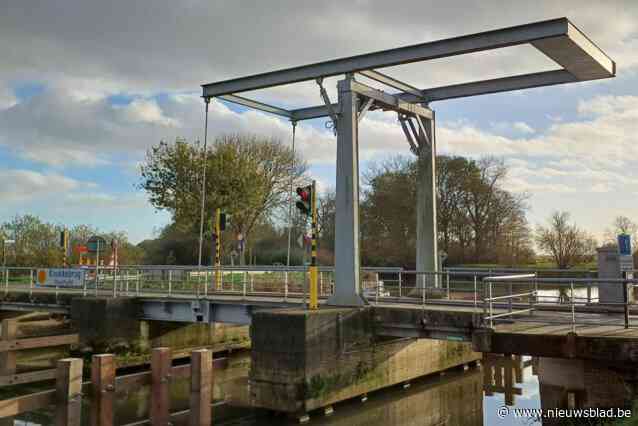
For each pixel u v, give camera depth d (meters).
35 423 14.95
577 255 50.25
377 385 17.09
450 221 49.31
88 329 21.16
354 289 16.98
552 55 14.81
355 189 17.19
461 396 19.23
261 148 42.03
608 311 16.41
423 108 19.67
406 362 18.44
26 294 25.64
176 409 16.25
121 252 46.88
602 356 12.09
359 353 16.31
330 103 17.36
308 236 18.44
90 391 11.68
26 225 47.84
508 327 13.89
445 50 15.74
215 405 16.38
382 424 15.82
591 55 14.79
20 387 18.58
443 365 20.52
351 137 17.14
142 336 22.08
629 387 11.98
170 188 37.66
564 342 12.54
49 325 23.70
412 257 48.09
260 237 48.16
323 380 15.10
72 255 44.56
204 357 12.64
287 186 42.66
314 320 14.98
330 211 56.94
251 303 19.34
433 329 15.79
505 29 14.71
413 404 17.58
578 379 13.24
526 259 49.47
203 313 20.52
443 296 19.77
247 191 38.00
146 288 28.66
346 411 15.85
